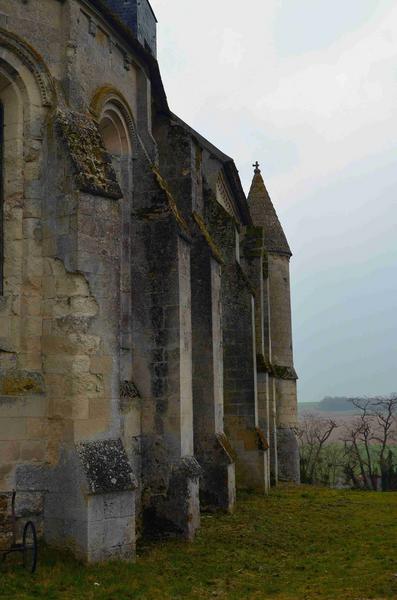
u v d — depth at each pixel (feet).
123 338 45.96
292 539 46.11
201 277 54.44
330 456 203.31
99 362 36.86
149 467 45.19
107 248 37.93
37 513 35.40
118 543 35.22
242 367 68.85
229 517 52.70
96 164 38.24
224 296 68.85
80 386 35.83
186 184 54.80
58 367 36.32
